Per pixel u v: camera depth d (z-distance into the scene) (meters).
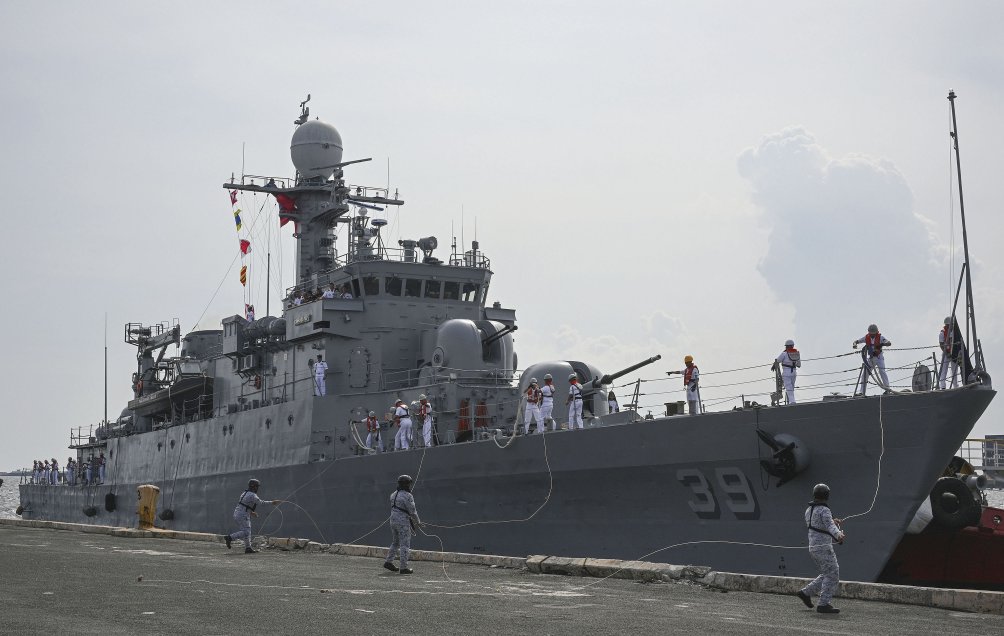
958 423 18.97
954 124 21.28
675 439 22.31
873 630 13.25
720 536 21.98
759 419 21.02
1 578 18.12
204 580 18.22
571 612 14.51
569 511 24.70
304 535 32.12
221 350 44.91
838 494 20.34
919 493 19.31
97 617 13.30
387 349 33.19
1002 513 24.12
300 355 34.97
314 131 39.84
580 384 28.75
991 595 15.05
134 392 51.12
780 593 17.12
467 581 18.66
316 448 31.91
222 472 37.03
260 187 39.78
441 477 27.56
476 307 35.03
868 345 21.02
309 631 12.34
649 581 18.67
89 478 49.62
